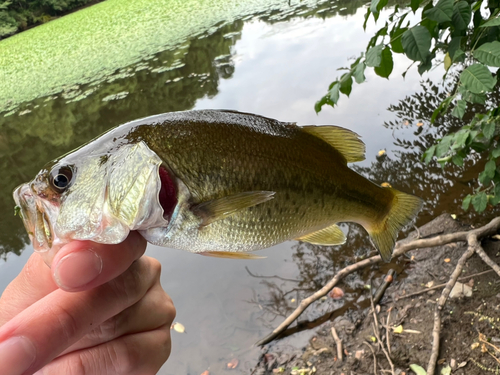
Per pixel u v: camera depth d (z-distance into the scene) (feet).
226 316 1.65
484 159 2.00
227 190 0.65
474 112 2.42
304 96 3.18
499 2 1.04
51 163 0.59
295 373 1.38
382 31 1.07
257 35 5.14
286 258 1.87
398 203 0.91
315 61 3.84
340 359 1.37
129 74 4.93
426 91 2.83
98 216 0.58
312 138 0.77
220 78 4.02
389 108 2.74
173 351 1.55
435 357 1.24
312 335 1.50
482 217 1.70
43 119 4.34
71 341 0.48
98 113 4.12
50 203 0.58
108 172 0.59
